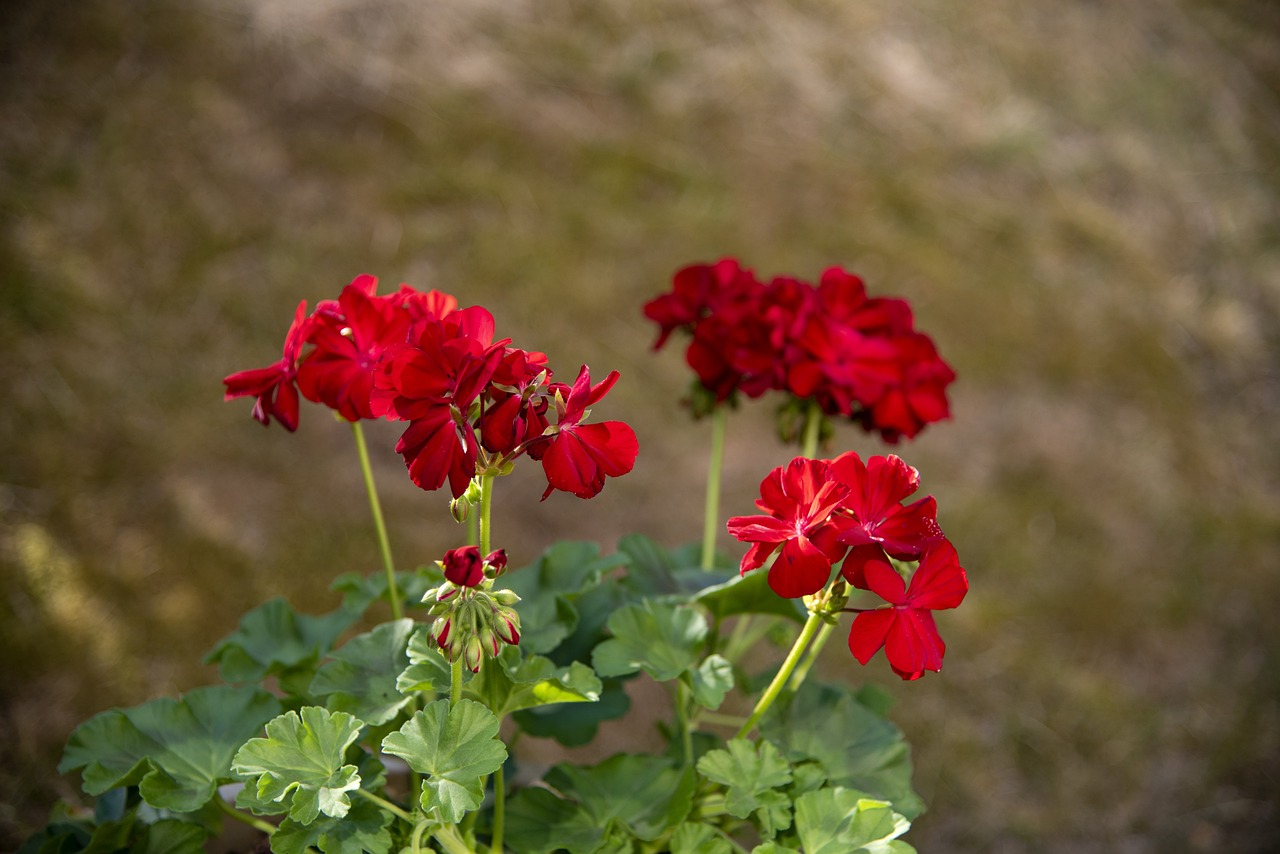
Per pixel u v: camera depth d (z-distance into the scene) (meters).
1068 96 4.63
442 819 0.86
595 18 4.32
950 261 3.82
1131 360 3.67
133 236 3.34
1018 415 3.43
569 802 1.13
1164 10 5.19
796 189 3.92
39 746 2.35
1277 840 2.50
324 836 0.90
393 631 1.09
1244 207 4.34
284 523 2.82
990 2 4.98
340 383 0.99
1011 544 3.06
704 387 1.38
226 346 3.17
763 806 0.99
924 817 2.46
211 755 1.07
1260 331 3.90
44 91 3.61
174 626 2.59
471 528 1.20
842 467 0.90
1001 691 2.73
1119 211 4.19
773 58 4.37
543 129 3.87
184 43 3.80
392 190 3.59
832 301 1.28
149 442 2.93
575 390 0.87
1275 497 3.37
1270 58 5.07
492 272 3.46
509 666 0.99
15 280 3.17
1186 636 2.93
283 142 3.63
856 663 2.72
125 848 1.06
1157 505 3.25
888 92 4.39
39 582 2.63
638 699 2.65
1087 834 2.48
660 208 3.75
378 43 3.98
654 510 3.04
